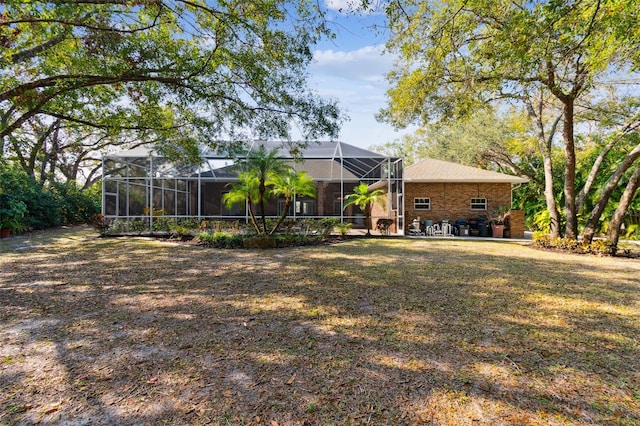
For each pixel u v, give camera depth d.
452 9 7.02
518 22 5.12
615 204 16.00
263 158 11.68
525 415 2.29
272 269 7.39
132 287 5.79
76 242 11.98
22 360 3.07
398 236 15.64
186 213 18.33
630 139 15.05
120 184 15.29
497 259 9.11
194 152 10.63
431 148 31.14
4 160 16.48
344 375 2.82
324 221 14.45
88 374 2.82
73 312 4.45
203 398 2.48
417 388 2.62
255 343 3.47
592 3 4.82
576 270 7.61
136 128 9.44
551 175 12.25
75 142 22.80
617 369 2.96
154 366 2.96
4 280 6.28
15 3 5.73
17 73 8.16
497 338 3.62
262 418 2.25
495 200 18.48
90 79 6.96
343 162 16.94
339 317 4.27
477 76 8.96
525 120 16.78
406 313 4.43
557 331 3.84
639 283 6.31
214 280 6.32
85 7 6.64
